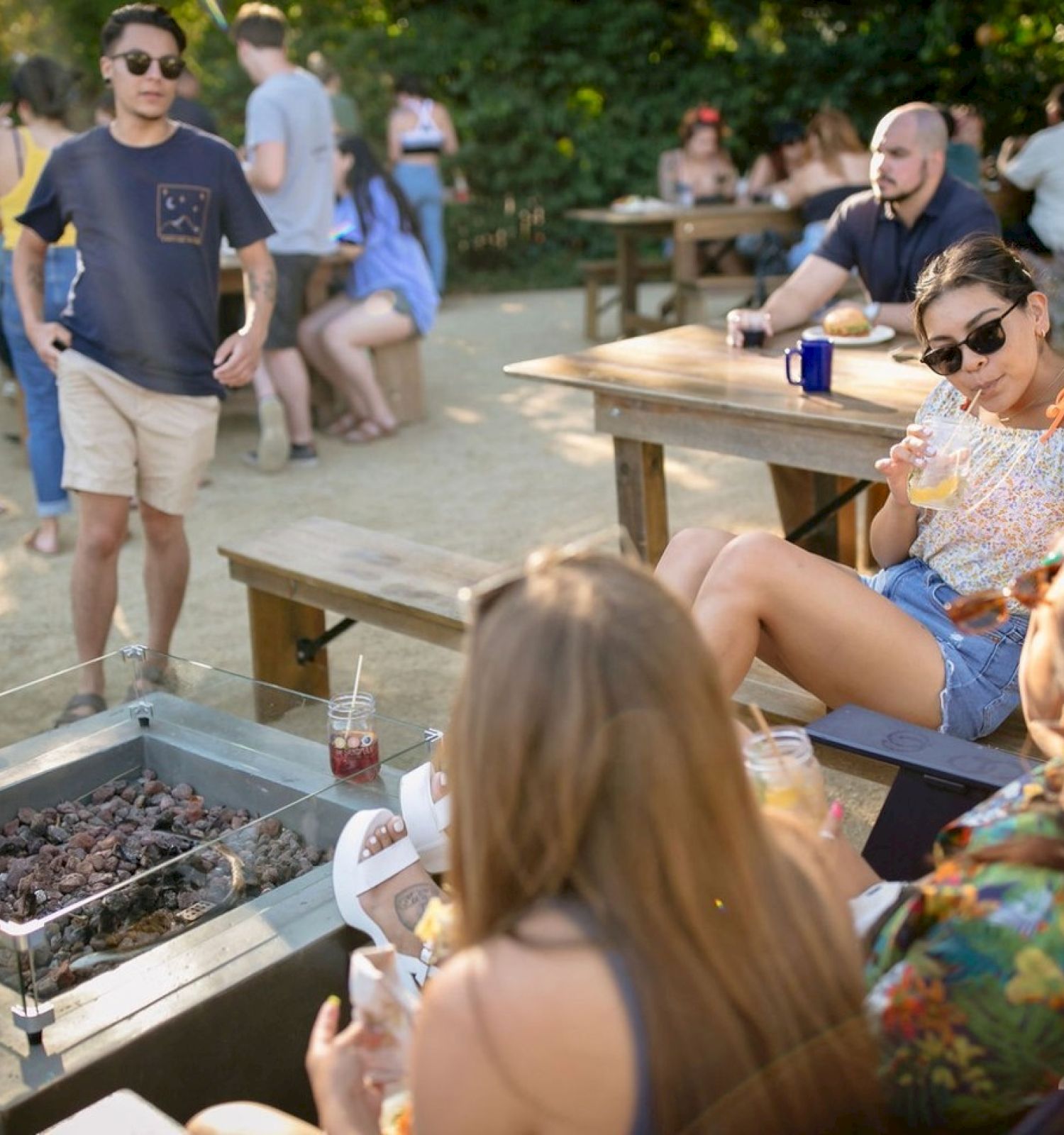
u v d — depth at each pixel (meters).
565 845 1.15
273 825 2.30
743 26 12.42
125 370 3.64
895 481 2.71
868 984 1.42
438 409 7.41
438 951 1.55
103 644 3.85
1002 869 1.36
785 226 8.48
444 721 3.81
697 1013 1.15
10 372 6.72
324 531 3.88
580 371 3.95
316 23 12.39
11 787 2.66
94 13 11.66
